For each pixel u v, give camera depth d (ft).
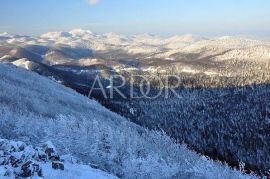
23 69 239.09
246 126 485.15
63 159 45.60
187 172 55.52
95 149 56.70
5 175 34.83
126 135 67.62
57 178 37.06
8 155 39.99
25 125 67.15
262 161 287.28
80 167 44.34
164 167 54.08
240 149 333.01
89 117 131.95
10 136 61.93
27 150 42.65
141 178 52.03
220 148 325.83
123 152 59.26
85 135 59.93
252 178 58.49
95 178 41.11
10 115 74.84
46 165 39.93
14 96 116.57
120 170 53.36
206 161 64.69
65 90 223.71
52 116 111.55
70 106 152.66
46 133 63.05
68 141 58.80
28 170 35.78
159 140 78.18
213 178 54.95
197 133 418.51
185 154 72.49
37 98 132.98
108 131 65.10
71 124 66.33
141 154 62.39
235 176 56.70
